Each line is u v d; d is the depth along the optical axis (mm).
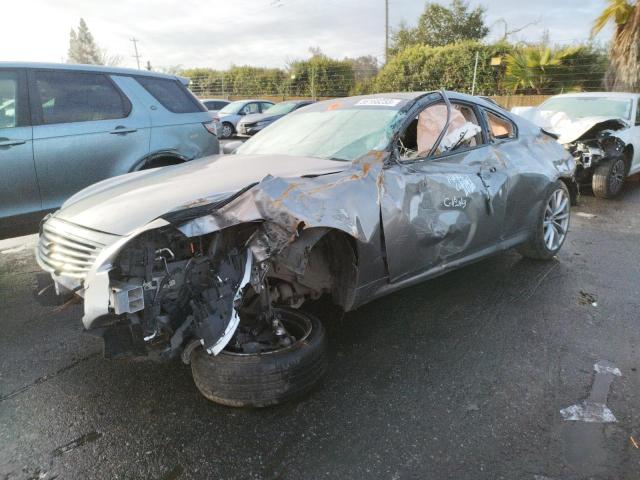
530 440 2400
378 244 2912
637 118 8883
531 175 4324
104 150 4934
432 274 3473
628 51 17016
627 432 2455
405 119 3416
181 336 2354
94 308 2260
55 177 4672
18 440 2420
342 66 29594
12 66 4574
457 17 39219
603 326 3572
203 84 35469
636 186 9680
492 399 2721
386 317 3703
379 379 2914
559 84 20156
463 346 3291
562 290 4219
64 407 2682
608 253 5258
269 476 2184
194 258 2363
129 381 2926
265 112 18984
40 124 4605
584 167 8094
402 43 40000
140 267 2260
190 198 2666
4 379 2959
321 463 2258
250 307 2699
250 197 2420
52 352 3281
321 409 2637
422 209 3199
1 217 4430
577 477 2166
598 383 2867
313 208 2506
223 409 2646
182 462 2268
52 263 2838
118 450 2346
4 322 3734
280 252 2445
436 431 2467
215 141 5930
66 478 2176
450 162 3596
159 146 5309
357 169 2975
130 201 2814
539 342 3346
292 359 2498
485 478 2166
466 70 22688
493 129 4363
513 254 5156
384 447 2355
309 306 3836
